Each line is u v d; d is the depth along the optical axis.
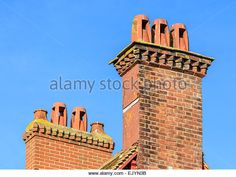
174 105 30.50
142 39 30.83
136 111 30.16
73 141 37.28
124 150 30.38
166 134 30.05
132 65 30.78
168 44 31.05
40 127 36.84
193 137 30.38
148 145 29.69
